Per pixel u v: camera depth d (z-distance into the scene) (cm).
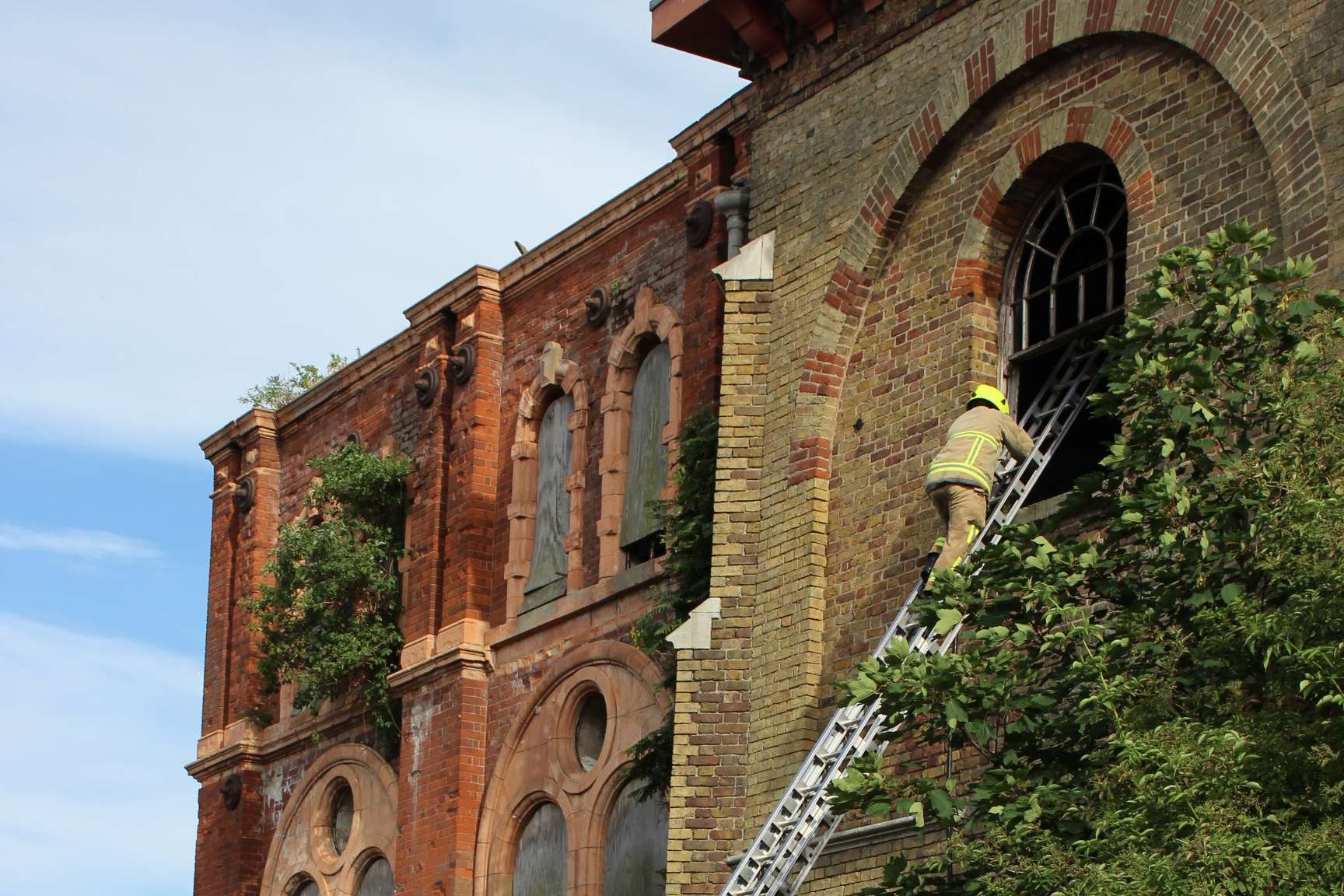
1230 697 1262
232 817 3228
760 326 2066
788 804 1639
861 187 1983
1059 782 1331
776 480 2003
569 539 2681
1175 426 1352
